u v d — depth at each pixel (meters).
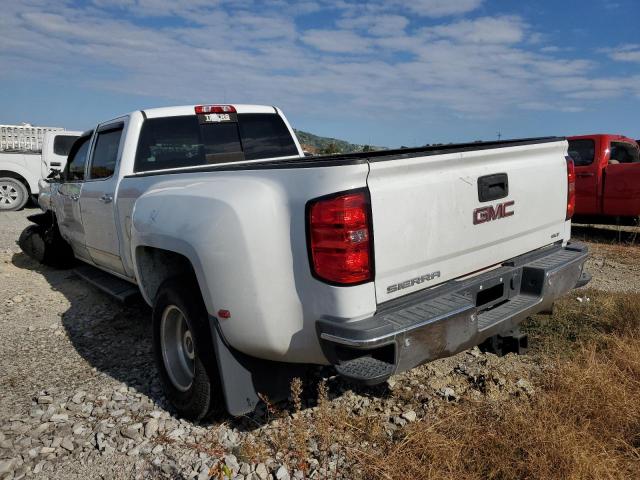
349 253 2.37
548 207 3.51
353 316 2.41
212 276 2.76
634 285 5.96
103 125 4.94
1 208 13.48
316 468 2.67
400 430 2.95
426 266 2.71
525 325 4.39
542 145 3.40
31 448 2.91
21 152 13.77
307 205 2.45
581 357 3.67
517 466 2.54
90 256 5.42
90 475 2.70
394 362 2.38
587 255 3.66
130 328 4.82
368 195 2.41
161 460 2.78
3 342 4.52
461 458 2.65
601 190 8.77
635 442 2.79
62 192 5.95
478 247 2.99
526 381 3.47
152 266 3.70
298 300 2.55
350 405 3.25
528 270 3.27
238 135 5.14
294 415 3.13
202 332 2.95
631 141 9.56
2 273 6.94
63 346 4.43
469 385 3.48
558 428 2.69
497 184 3.06
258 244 2.60
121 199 4.22
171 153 4.65
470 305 2.64
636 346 3.70
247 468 2.66
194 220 2.90
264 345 2.68
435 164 2.69
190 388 3.06
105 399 3.46
